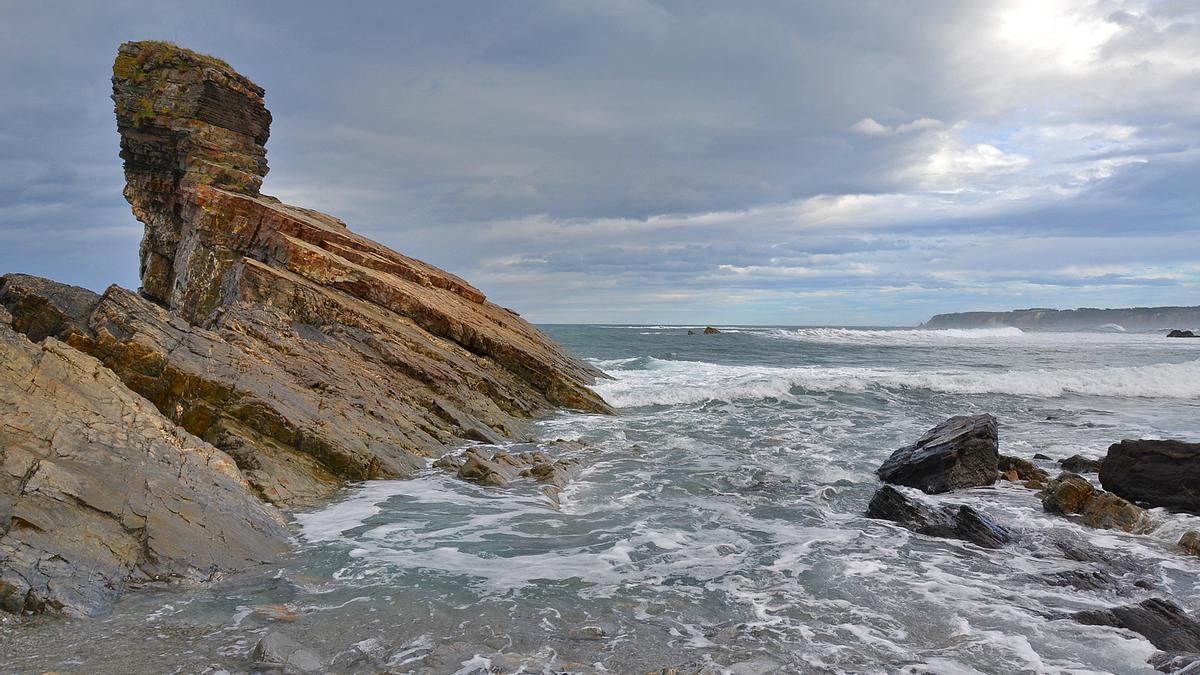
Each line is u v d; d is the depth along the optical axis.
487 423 19.28
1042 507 12.71
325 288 22.05
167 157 27.59
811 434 20.14
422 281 27.17
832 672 6.28
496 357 24.67
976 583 8.78
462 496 12.59
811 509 12.50
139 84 27.05
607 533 10.80
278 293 19.75
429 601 7.85
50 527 7.72
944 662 6.53
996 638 7.08
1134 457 13.32
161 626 6.88
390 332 21.12
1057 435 20.33
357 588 8.20
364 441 14.16
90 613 7.04
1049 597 8.32
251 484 11.37
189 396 12.30
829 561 9.59
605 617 7.52
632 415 23.75
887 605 8.01
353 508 11.66
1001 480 14.93
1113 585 8.82
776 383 28.56
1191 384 29.05
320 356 17.20
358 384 16.73
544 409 23.75
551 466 14.30
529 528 10.89
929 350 58.06
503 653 6.53
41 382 9.58
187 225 26.73
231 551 8.88
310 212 32.09
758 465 16.05
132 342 12.16
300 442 12.97
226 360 13.70
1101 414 24.23
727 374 34.97
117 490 8.70
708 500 13.02
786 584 8.69
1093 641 7.02
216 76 27.22
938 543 10.52
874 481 14.75
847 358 49.81
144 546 8.24
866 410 24.72
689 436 19.73
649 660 6.46
